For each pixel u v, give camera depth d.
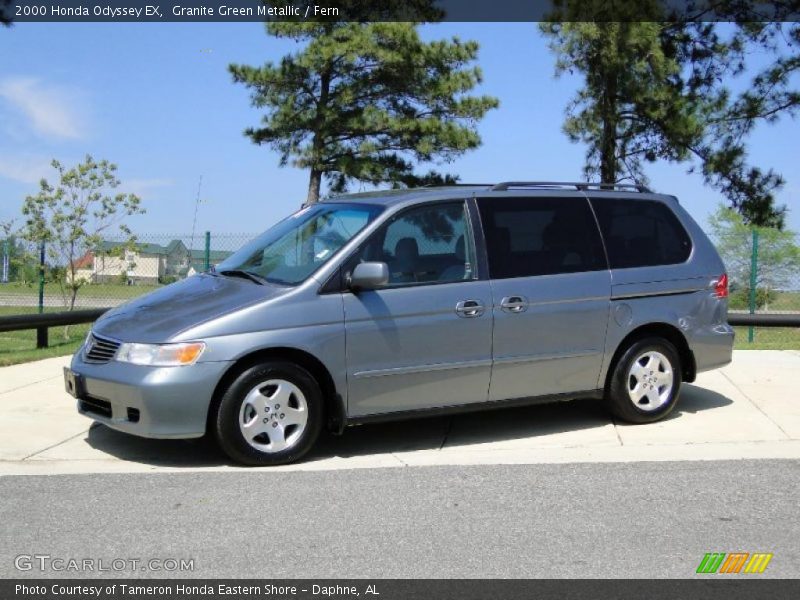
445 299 6.52
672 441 6.85
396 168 23.14
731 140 20.66
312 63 21.42
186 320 6.05
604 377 7.20
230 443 6.01
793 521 5.05
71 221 17.34
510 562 4.44
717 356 7.64
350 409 6.32
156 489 5.60
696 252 7.61
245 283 6.53
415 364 6.45
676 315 7.39
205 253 14.55
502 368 6.75
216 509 5.22
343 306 6.25
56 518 5.07
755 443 6.76
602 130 20.70
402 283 6.46
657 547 4.65
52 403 8.01
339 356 6.23
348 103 22.45
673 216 7.62
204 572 4.32
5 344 14.38
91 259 17.45
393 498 5.44
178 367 5.84
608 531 4.88
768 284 16.45
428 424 7.53
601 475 5.93
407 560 4.46
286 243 7.00
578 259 7.09
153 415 5.84
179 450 6.56
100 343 6.29
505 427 7.42
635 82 19.80
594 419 7.64
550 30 19.91
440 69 22.89
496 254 6.80
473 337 6.62
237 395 6.00
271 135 22.91
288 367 6.13
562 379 7.01
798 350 11.65
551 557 4.51
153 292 7.08
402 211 6.60
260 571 4.33
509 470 6.06
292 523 5.00
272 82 22.47
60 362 10.47
